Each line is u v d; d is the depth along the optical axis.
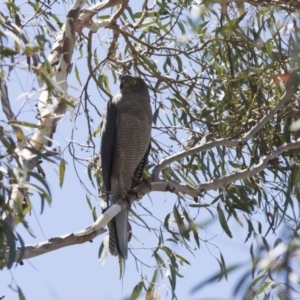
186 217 10.85
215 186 10.09
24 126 7.64
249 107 11.25
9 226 7.32
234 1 10.36
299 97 10.64
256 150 11.31
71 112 8.12
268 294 7.18
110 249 10.84
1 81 8.23
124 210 10.77
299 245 6.09
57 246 8.91
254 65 11.24
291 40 9.77
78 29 11.70
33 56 9.34
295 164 11.17
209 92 11.48
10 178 7.34
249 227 11.05
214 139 11.30
